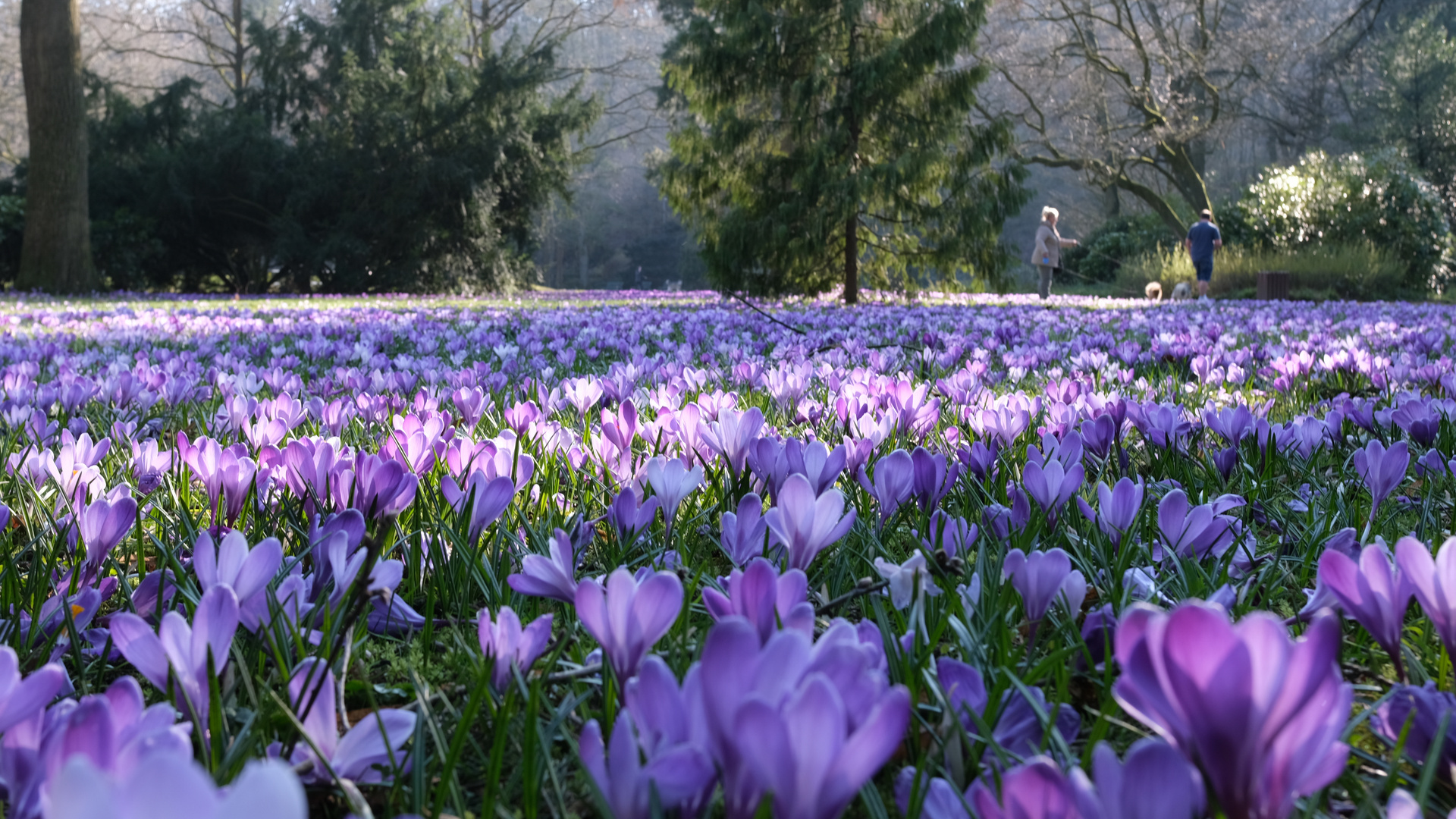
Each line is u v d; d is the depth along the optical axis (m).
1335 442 2.73
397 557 1.74
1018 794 0.63
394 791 0.89
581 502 2.13
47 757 0.62
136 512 1.57
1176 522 1.49
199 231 32.91
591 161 40.00
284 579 1.22
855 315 13.08
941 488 1.75
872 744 0.55
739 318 11.95
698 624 1.37
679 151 21.45
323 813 0.96
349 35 36.59
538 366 5.64
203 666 0.87
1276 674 0.57
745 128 20.53
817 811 0.55
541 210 38.66
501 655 1.06
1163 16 41.38
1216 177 60.94
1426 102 40.31
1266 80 39.72
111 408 3.53
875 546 1.64
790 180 21.23
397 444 2.08
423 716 0.96
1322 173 31.62
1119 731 1.08
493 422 3.34
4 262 31.03
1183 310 16.06
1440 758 0.87
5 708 0.68
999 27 40.66
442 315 13.84
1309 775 0.60
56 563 1.65
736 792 0.62
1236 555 1.69
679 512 2.02
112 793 0.37
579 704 1.05
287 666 1.09
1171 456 2.49
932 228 21.56
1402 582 0.95
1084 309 16.61
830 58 20.45
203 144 31.86
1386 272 28.14
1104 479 2.29
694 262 68.19
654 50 63.28
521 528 1.88
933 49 19.81
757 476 1.88
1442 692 0.97
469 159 33.34
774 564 1.50
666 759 0.63
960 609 1.29
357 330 9.65
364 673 1.32
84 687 1.25
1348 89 48.81
